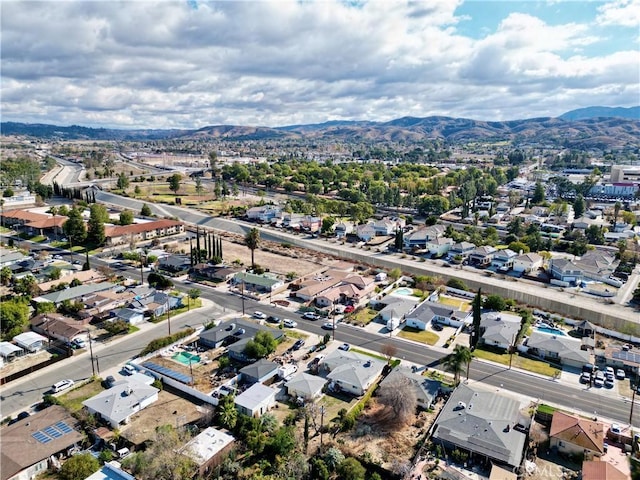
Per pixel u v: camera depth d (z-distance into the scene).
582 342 96.44
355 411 71.50
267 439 63.78
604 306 120.06
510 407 71.62
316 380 77.88
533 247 167.25
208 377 82.12
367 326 104.38
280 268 145.38
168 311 103.44
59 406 70.44
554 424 66.94
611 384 81.19
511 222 195.75
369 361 84.00
